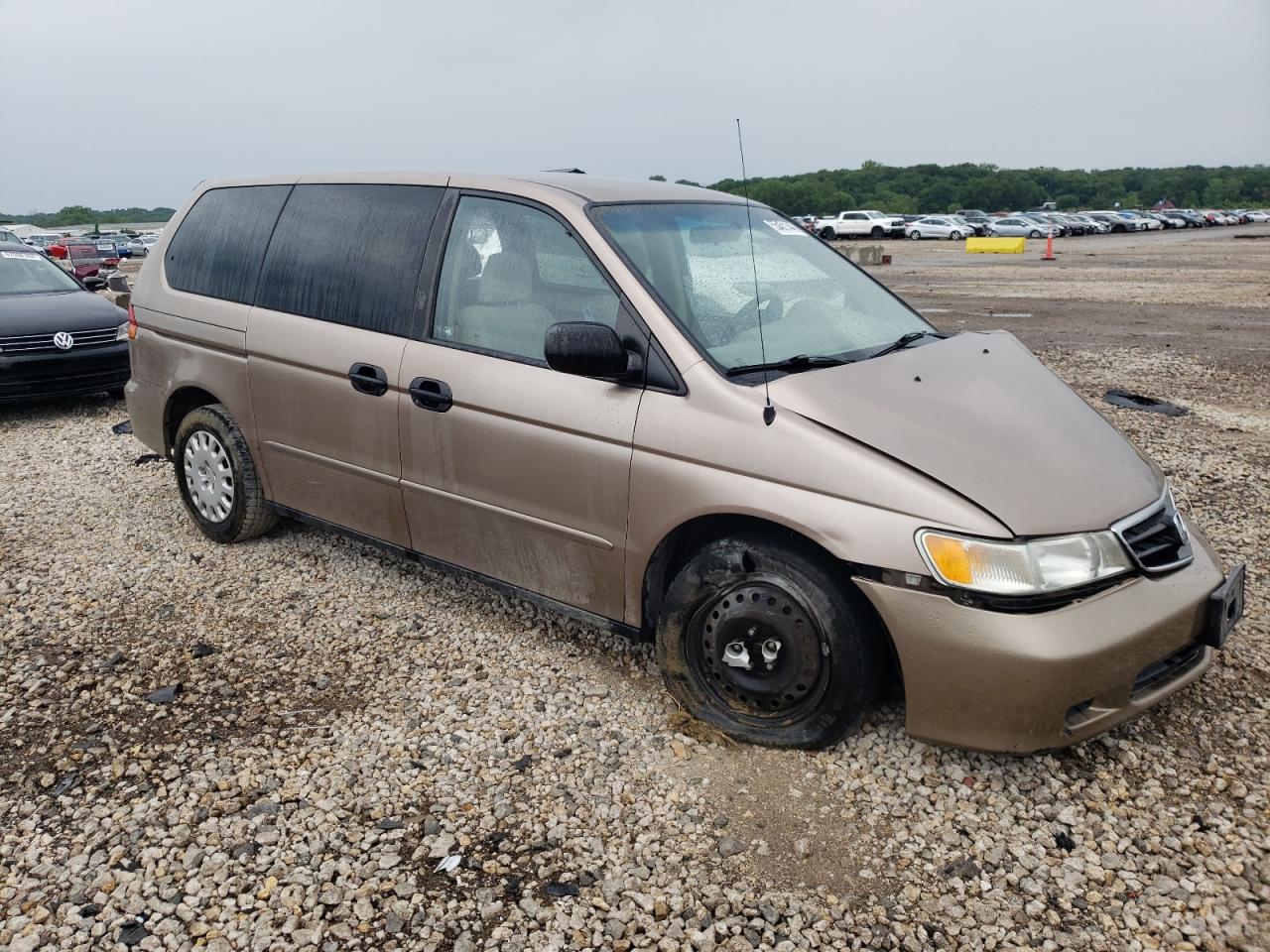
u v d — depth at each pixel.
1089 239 50.84
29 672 3.81
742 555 3.14
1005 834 2.84
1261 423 7.80
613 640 4.03
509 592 3.84
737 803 2.98
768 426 3.04
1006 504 2.82
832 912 2.55
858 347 3.62
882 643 3.06
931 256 36.31
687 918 2.53
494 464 3.66
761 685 3.18
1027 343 12.27
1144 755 3.20
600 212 3.62
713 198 4.23
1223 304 16.95
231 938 2.47
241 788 3.06
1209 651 3.24
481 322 3.76
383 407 4.00
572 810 2.95
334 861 2.74
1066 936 2.47
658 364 3.27
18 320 8.11
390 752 3.26
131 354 5.38
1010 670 2.74
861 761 3.17
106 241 47.84
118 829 2.88
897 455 2.91
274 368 4.45
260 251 4.64
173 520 5.53
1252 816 2.91
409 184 4.14
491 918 2.53
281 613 4.32
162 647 4.02
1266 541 5.08
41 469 6.66
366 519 4.28
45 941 2.46
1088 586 2.82
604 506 3.38
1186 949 2.43
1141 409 8.40
